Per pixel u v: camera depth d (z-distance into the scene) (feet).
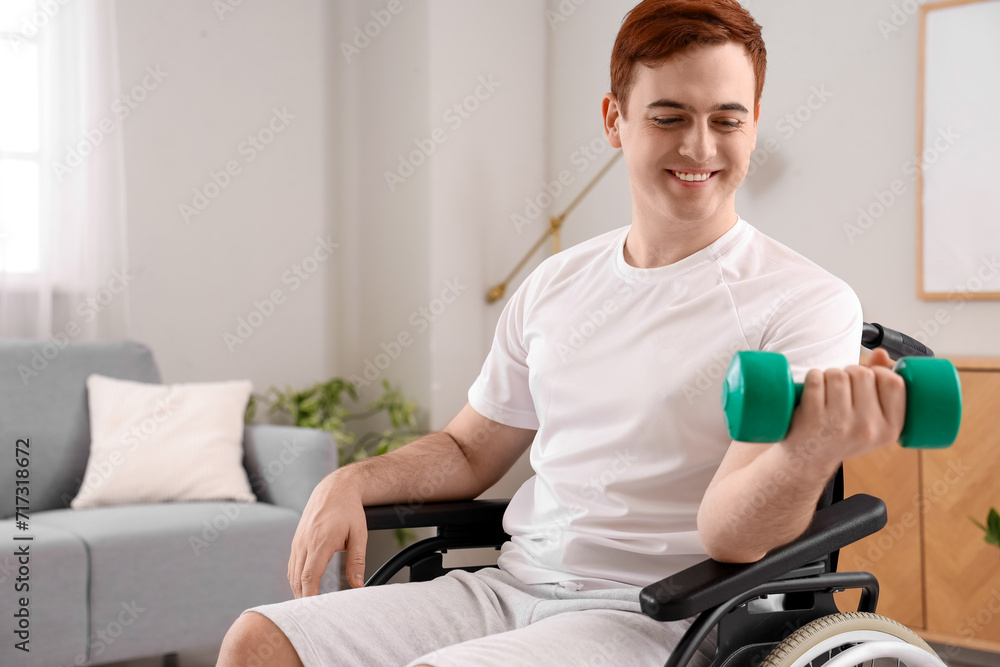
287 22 11.02
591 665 2.82
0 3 9.02
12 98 9.09
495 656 2.75
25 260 9.18
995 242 7.69
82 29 9.43
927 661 3.03
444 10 9.83
